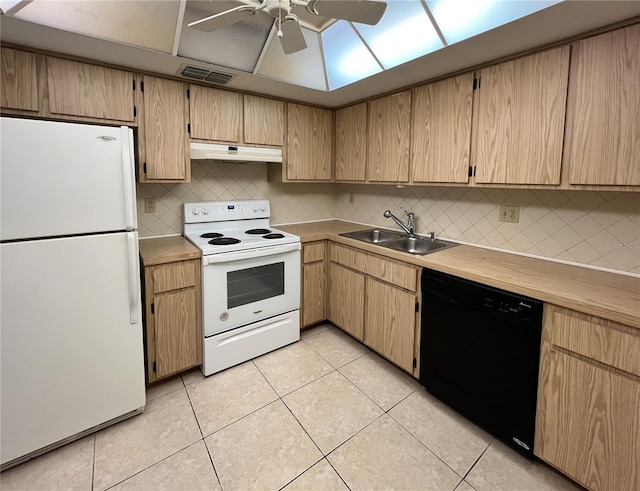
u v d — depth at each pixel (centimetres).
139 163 208
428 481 149
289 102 272
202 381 219
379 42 185
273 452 164
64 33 154
